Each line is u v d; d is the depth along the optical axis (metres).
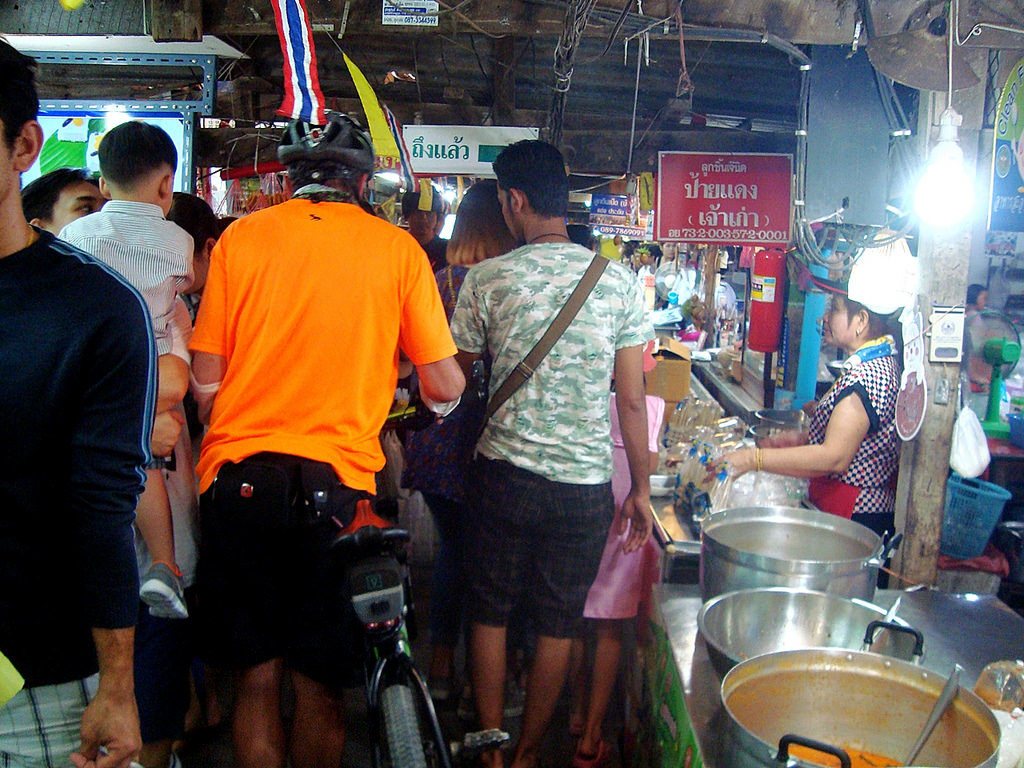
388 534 1.88
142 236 2.06
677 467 3.33
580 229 4.11
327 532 1.99
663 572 2.63
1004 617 2.25
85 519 1.40
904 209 3.09
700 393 5.35
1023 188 2.79
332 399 2.02
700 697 1.89
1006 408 4.28
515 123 5.21
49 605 1.46
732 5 2.90
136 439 1.42
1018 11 2.66
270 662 2.09
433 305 2.16
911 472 2.77
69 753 1.56
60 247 1.38
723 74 5.17
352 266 2.02
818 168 3.07
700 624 1.87
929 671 1.63
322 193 2.12
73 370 1.35
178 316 2.18
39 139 1.32
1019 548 3.39
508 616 2.53
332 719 2.17
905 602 2.33
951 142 2.48
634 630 2.88
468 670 2.93
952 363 2.66
